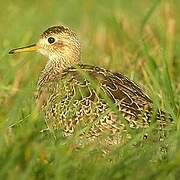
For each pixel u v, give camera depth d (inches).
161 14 1062.4
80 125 645.3
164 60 715.4
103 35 1054.4
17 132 603.2
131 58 855.7
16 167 534.9
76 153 580.7
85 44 961.5
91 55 904.3
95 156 577.9
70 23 1218.0
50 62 797.2
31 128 596.4
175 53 908.6
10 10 1136.8
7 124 608.7
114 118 635.5
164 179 541.3
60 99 680.4
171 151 585.3
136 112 641.6
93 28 1118.4
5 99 736.3
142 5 1314.0
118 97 657.0
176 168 554.9
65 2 1325.0
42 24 1168.2
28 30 1030.4
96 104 653.9
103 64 876.6
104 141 621.9
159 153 586.9
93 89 663.8
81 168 556.1
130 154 570.9
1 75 818.8
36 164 554.9
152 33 949.2
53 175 546.9
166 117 643.5
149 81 776.3
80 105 661.9
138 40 901.2
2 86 751.7
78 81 682.8
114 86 672.4
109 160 580.7
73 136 617.9
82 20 1241.4
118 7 1259.2
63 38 796.0
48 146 599.2
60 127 669.9
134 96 663.1
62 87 689.6
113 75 696.4
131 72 789.9
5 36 982.4
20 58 868.0
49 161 573.9
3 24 1097.4
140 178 537.3
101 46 1015.6
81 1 1317.7
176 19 1088.8
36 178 544.7
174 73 845.2
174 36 971.3
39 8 1317.7
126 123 615.8
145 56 818.2
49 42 796.0
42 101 703.7
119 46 943.0
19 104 645.9
